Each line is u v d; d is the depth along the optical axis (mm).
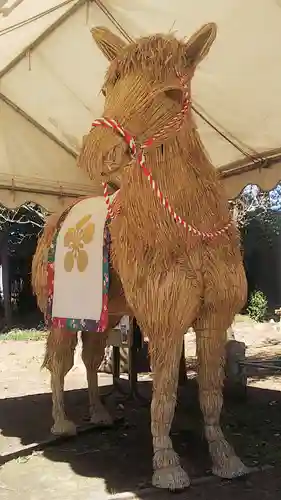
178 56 2961
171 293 3193
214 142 5219
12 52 4422
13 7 3633
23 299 17406
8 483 3670
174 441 4488
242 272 3482
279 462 3895
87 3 3865
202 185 3279
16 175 6066
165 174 3145
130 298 3350
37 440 4617
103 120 2771
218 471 3533
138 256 3264
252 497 3252
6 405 6098
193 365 8836
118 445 4453
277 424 5012
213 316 3393
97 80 4672
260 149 5180
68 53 4410
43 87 4957
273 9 3400
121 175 3219
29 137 5766
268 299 18859
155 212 3154
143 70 2877
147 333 3320
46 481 3684
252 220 17250
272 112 4547
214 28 2992
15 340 13180
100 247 3824
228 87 4320
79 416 5422
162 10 3738
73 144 5922
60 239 4332
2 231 15375
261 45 3766
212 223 3314
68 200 6504
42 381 7762
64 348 4613
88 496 3381
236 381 6004
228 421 5148
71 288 4066
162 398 3332
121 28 4070
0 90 5141
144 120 2832
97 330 3721
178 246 3186
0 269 17266
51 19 3971
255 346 11641
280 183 5215
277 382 7230
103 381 7258
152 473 3762
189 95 3061
